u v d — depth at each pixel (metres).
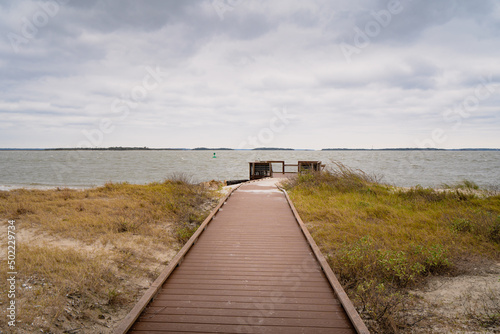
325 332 3.46
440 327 3.88
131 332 3.42
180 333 3.41
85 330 3.77
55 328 3.62
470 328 3.83
